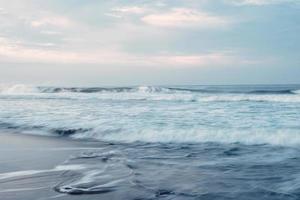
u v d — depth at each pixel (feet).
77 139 33.65
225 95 87.10
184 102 73.10
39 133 37.42
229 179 18.99
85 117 46.47
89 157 25.03
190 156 25.36
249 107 59.47
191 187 17.47
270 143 30.09
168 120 42.24
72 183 18.29
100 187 17.49
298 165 22.31
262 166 22.12
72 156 25.45
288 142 30.12
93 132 36.09
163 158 24.67
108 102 75.92
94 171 20.79
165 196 16.11
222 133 33.50
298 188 17.26
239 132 33.63
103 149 28.37
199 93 102.47
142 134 34.30
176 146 29.50
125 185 17.79
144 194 16.39
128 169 21.26
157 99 83.35
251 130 34.40
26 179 19.13
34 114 51.44
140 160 23.95
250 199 15.72
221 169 21.33
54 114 50.96
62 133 37.06
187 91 111.65
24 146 29.94
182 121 41.27
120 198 15.83
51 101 80.89
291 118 43.57
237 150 27.55
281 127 35.96
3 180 18.98
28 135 36.27
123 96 94.53
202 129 35.35
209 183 18.19
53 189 17.25
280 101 73.10
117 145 30.25
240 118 43.96
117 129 36.55
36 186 17.79
